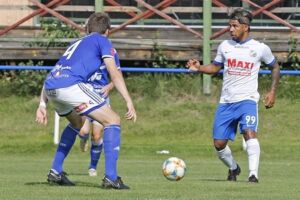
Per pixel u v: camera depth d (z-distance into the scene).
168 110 50.66
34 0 52.94
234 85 25.97
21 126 49.56
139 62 53.66
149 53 53.06
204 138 48.06
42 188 21.39
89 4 54.62
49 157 42.72
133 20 52.38
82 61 21.03
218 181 25.58
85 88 20.97
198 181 25.14
